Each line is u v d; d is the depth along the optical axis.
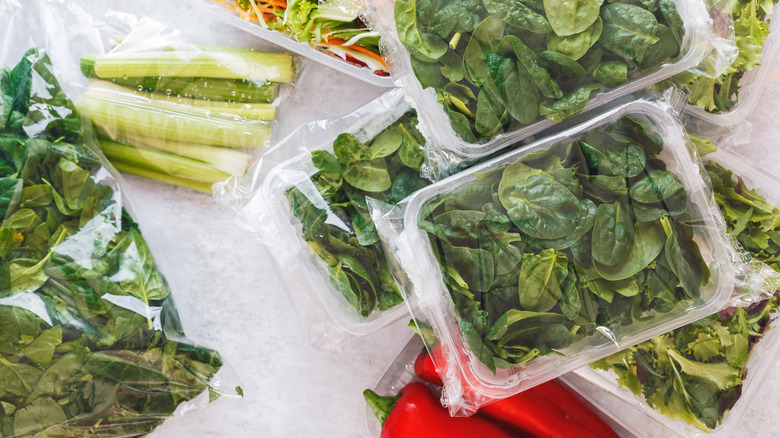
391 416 0.73
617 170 0.62
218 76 0.75
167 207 0.79
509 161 0.64
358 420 0.81
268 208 0.71
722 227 0.65
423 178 0.68
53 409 0.66
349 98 0.80
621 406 0.79
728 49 0.65
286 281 0.73
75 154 0.70
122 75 0.74
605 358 0.69
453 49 0.61
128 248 0.70
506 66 0.60
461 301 0.62
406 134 0.68
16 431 0.66
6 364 0.65
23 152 0.68
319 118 0.80
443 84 0.62
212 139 0.76
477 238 0.61
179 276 0.79
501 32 0.60
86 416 0.67
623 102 0.68
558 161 0.62
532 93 0.61
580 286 0.61
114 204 0.71
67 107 0.71
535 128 0.64
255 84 0.76
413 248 0.63
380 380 0.79
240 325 0.80
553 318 0.61
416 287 0.64
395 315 0.71
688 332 0.68
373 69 0.74
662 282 0.62
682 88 0.69
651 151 0.64
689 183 0.65
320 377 0.80
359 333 0.71
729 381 0.69
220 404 0.80
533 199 0.61
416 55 0.62
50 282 0.67
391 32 0.64
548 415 0.74
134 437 0.73
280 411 0.80
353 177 0.67
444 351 0.64
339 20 0.70
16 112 0.69
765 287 0.66
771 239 0.71
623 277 0.61
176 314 0.74
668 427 0.73
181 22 0.78
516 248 0.60
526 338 0.61
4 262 0.66
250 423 0.80
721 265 0.65
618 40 0.61
